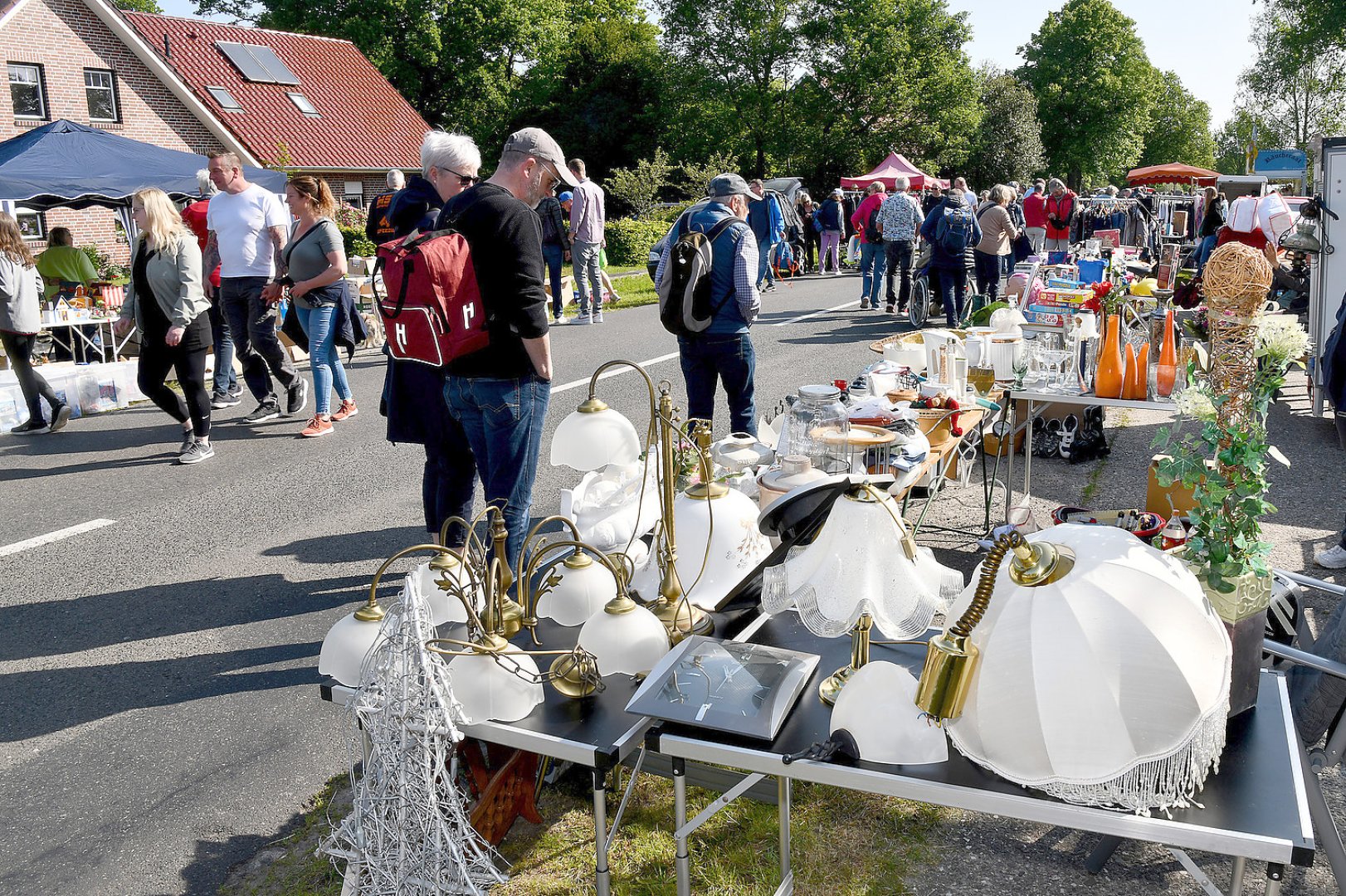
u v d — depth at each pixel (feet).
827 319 42.80
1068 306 17.92
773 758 6.47
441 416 13.16
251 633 13.83
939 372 15.71
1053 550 5.85
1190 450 7.52
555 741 6.83
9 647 13.57
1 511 19.30
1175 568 5.95
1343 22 186.09
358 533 17.63
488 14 151.53
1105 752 5.52
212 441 24.00
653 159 157.79
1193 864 6.53
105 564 16.46
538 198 11.46
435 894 6.63
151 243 21.08
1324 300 22.97
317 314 23.82
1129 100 209.87
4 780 10.48
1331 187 22.43
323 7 146.20
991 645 5.80
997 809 5.88
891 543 6.68
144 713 11.77
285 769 10.55
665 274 16.30
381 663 6.66
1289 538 16.22
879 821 9.32
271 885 8.76
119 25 79.25
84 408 27.81
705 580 8.57
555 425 24.72
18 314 24.40
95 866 9.08
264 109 97.19
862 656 7.27
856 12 148.97
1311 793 7.51
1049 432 20.84
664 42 157.69
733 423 17.37
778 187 74.49
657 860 8.78
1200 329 13.66
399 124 107.04
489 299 10.80
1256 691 6.98
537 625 8.52
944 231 37.22
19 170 39.96
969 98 151.74
